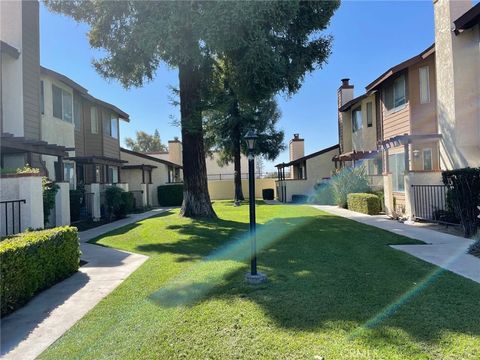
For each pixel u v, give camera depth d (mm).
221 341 3461
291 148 32156
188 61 10859
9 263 4480
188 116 11984
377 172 18188
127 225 12617
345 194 17531
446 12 11734
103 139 20203
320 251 7191
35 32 12438
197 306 4371
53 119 14492
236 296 4652
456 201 8484
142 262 6887
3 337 3760
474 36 11211
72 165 16328
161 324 3904
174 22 8898
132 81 12492
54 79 14609
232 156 28375
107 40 11008
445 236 8531
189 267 6262
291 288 4891
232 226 10820
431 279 5070
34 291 5047
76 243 6395
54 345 3561
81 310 4477
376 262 6172
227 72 12117
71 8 10867
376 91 17641
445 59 11867
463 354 3055
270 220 12469
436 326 3578
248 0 8594
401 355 3072
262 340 3436
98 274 6105
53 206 9695
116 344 3516
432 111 13594
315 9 10820
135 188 26094
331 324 3709
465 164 11203
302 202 24891
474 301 4195
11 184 7328
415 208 11594
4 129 11555
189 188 12539
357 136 21031
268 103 25328
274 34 10516
